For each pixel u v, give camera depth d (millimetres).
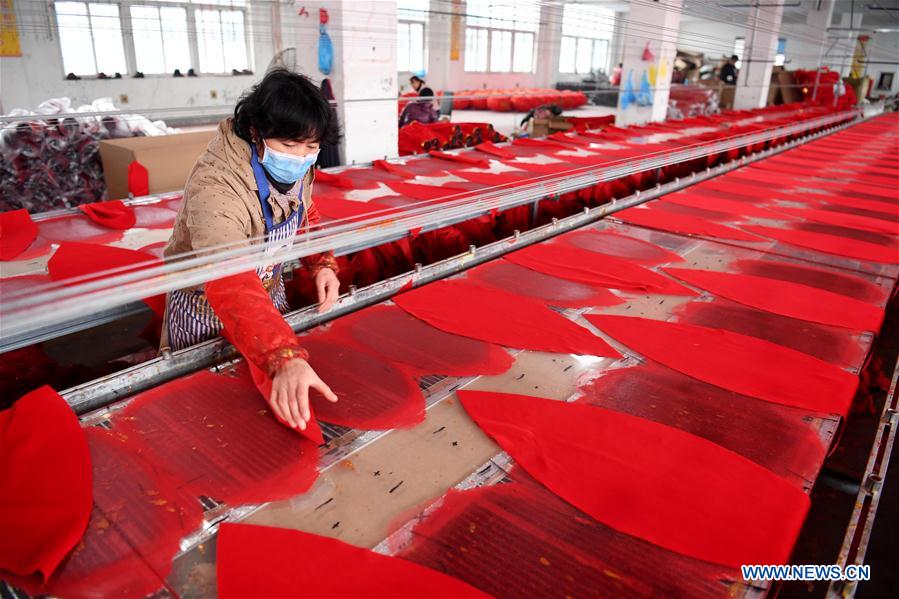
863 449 2102
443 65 13625
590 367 1310
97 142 3631
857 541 947
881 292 1891
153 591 715
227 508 852
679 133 5945
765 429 1108
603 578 760
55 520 801
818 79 10688
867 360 1471
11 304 831
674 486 930
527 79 15828
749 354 1390
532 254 2037
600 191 3850
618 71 12727
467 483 923
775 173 4121
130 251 2012
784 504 905
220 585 718
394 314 1531
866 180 3906
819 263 2145
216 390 1142
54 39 6543
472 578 750
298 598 705
